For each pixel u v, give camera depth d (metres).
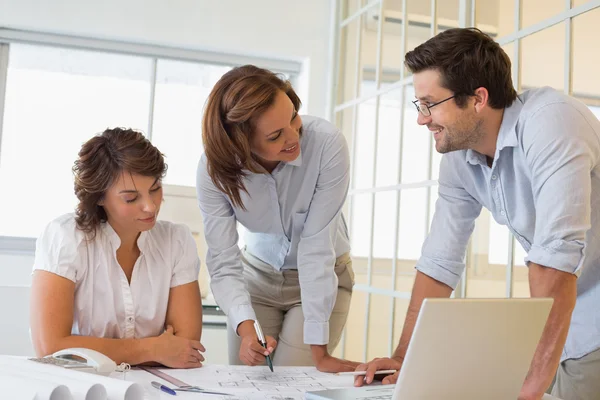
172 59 3.31
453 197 1.57
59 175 3.25
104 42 3.18
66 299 1.49
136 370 1.42
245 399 1.18
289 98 1.57
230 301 1.70
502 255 1.92
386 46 2.81
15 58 3.21
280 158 1.58
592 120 1.26
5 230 3.17
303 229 1.80
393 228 2.62
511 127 1.33
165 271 1.65
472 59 1.30
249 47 3.27
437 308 0.94
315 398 1.16
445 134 1.37
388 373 1.40
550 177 1.21
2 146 3.17
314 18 3.36
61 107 3.27
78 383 0.97
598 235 1.34
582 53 1.69
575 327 1.44
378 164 2.80
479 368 1.02
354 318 2.87
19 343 2.62
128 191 1.48
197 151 3.44
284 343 1.98
